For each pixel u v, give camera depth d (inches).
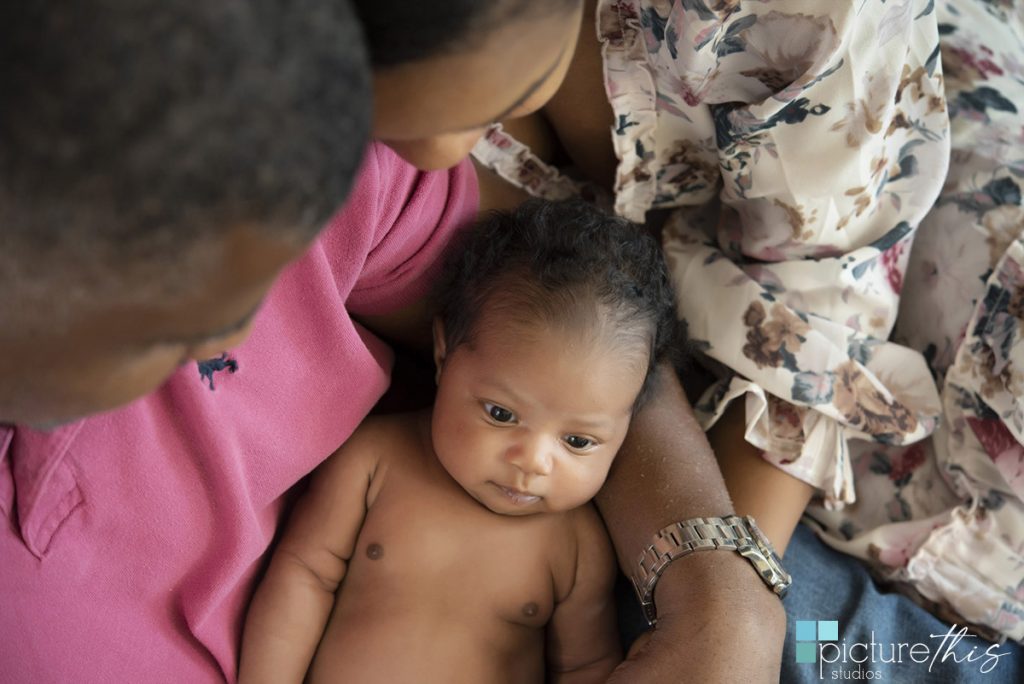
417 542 42.1
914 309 49.3
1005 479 44.9
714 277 46.5
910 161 43.6
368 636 40.8
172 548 32.1
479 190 44.0
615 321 40.0
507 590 42.2
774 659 35.6
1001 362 44.4
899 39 38.7
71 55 13.5
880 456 49.1
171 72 13.8
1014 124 46.9
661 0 37.5
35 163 13.9
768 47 37.9
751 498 45.3
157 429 30.6
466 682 40.7
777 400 46.3
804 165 41.6
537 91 22.9
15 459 27.5
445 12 18.9
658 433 41.4
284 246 16.0
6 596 27.9
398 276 39.1
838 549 48.1
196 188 14.4
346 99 15.7
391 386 47.9
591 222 41.7
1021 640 44.7
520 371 39.5
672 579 37.0
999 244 45.6
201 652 35.4
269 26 14.5
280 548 41.6
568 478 40.5
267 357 33.9
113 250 14.7
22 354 16.8
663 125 43.1
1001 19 50.3
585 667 43.6
